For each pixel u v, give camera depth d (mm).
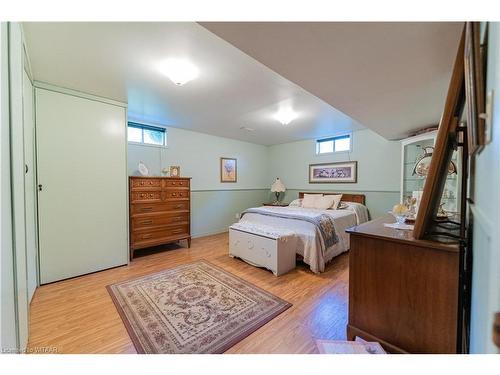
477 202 824
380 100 1929
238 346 1490
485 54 680
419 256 1073
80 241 2652
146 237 3334
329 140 5020
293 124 4039
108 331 1645
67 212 2559
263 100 2861
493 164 552
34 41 1634
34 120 2314
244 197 5699
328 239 2980
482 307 677
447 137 1017
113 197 2924
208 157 4922
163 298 2113
